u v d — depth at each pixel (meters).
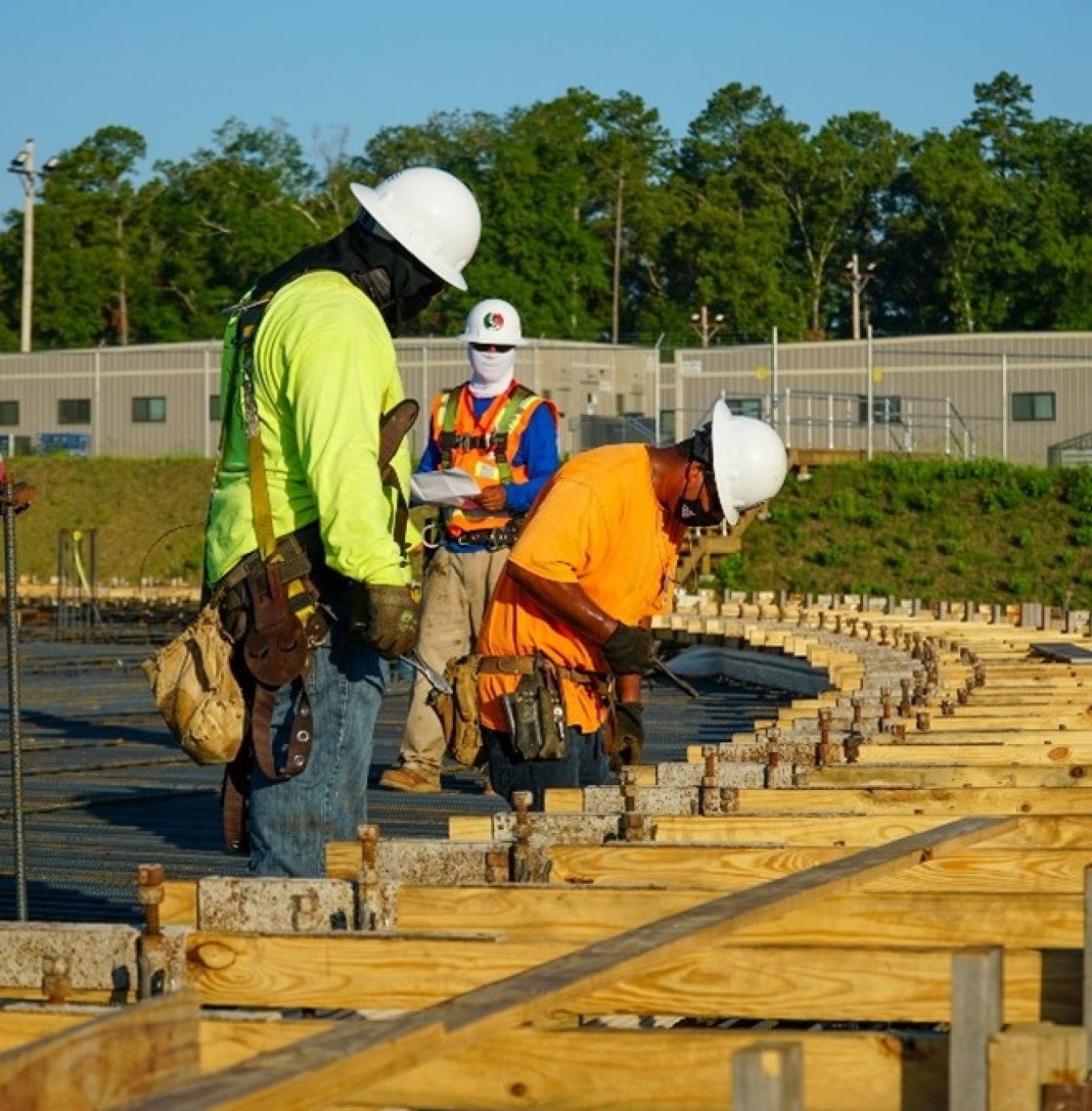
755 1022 7.96
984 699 18.81
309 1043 5.26
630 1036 5.92
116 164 140.50
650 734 22.58
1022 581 60.12
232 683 9.41
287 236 130.88
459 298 129.62
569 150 143.50
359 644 9.62
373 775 18.59
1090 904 6.41
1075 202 147.12
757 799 11.97
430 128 146.00
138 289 133.62
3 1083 5.12
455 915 8.48
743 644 33.75
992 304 142.75
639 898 8.34
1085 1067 5.73
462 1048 5.81
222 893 8.61
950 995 5.99
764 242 149.25
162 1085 5.54
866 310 142.00
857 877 8.35
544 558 10.98
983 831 9.80
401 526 9.55
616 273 144.50
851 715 16.55
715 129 168.62
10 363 86.75
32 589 53.41
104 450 83.94
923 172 147.00
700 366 75.44
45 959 7.68
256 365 9.45
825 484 64.12
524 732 11.22
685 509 11.42
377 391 9.34
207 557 9.75
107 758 20.30
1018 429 72.50
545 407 16.56
